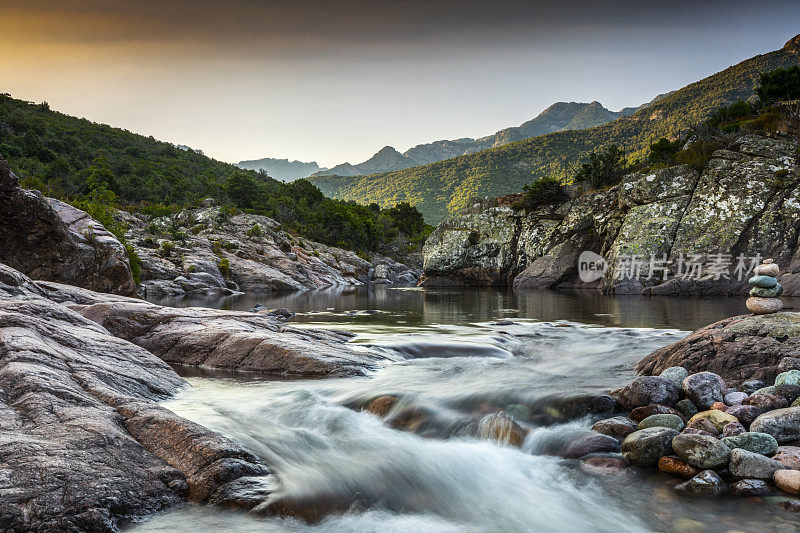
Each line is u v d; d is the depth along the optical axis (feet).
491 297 124.88
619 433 22.86
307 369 35.19
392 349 42.32
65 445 16.84
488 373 34.60
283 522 15.93
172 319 43.80
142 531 14.92
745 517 16.31
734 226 119.24
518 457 21.81
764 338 28.63
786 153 123.03
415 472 20.06
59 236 86.48
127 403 21.57
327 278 215.72
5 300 34.40
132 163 350.02
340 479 18.97
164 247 169.48
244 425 24.00
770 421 20.65
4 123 322.55
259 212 300.20
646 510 17.08
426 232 409.90
